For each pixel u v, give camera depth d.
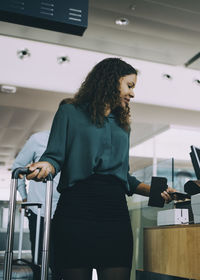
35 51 4.99
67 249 0.94
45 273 0.91
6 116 6.56
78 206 0.96
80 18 2.18
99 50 4.53
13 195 0.93
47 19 2.10
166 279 2.21
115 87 1.11
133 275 2.81
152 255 2.39
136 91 5.46
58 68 5.08
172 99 5.64
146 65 5.44
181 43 4.25
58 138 1.03
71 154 1.02
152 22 3.79
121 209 1.01
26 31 4.07
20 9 2.04
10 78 4.89
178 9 3.55
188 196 1.43
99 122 1.05
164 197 1.37
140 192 1.29
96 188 0.99
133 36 4.11
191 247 1.92
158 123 6.78
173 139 8.77
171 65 5.18
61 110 1.07
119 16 3.69
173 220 2.19
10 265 0.90
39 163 0.97
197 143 9.08
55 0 2.15
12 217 0.92
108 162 1.03
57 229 0.97
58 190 1.03
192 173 8.43
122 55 4.68
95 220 0.96
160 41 4.21
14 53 4.95
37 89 5.04
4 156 10.19
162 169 2.63
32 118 6.66
